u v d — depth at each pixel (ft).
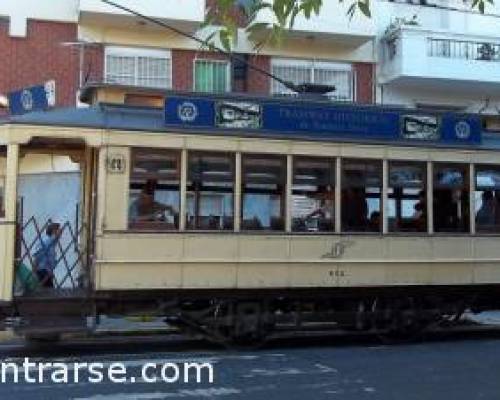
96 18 62.54
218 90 66.28
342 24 67.56
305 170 41.04
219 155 39.63
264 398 28.37
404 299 43.37
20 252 37.35
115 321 49.62
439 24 73.10
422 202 43.37
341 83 70.13
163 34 64.90
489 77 70.49
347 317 41.98
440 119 44.19
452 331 48.98
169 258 38.45
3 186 38.27
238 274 39.52
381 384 31.22
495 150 45.29
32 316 36.70
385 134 42.78
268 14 60.54
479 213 44.78
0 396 28.37
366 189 42.14
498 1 74.90
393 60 69.67
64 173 55.93
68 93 62.64
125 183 38.09
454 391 30.01
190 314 39.17
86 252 39.37
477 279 44.37
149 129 38.55
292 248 40.47
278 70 68.23
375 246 42.06
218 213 39.47
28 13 62.18
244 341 40.27
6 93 61.11
